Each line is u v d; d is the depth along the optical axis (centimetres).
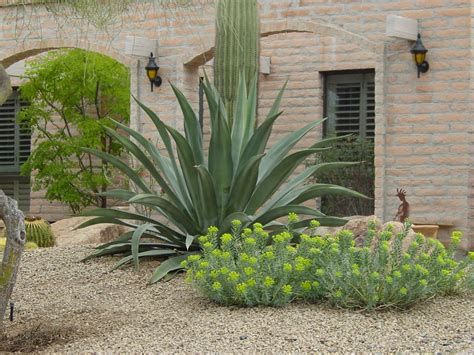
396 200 994
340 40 1284
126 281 665
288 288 556
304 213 692
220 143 683
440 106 976
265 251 599
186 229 723
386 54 1002
